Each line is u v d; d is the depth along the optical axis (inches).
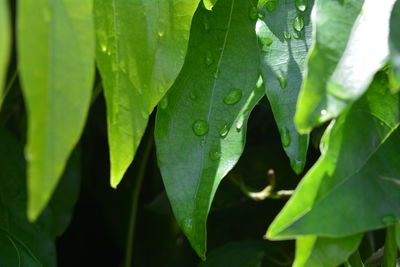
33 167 11.0
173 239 22.9
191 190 14.5
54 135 11.3
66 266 23.8
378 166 13.2
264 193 19.8
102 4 13.9
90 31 11.9
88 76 11.8
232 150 14.6
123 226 23.1
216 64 15.1
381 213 12.9
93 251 24.0
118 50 13.9
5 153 17.8
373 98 13.6
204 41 15.2
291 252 20.4
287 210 12.5
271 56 14.4
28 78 11.3
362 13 13.1
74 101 11.6
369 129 13.4
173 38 14.3
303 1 14.7
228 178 20.5
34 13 11.5
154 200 21.0
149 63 14.1
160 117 14.8
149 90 14.1
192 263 22.8
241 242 20.1
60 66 11.6
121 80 13.9
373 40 12.8
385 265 14.1
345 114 13.3
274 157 20.5
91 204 23.5
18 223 17.3
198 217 14.4
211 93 15.0
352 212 12.8
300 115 12.2
